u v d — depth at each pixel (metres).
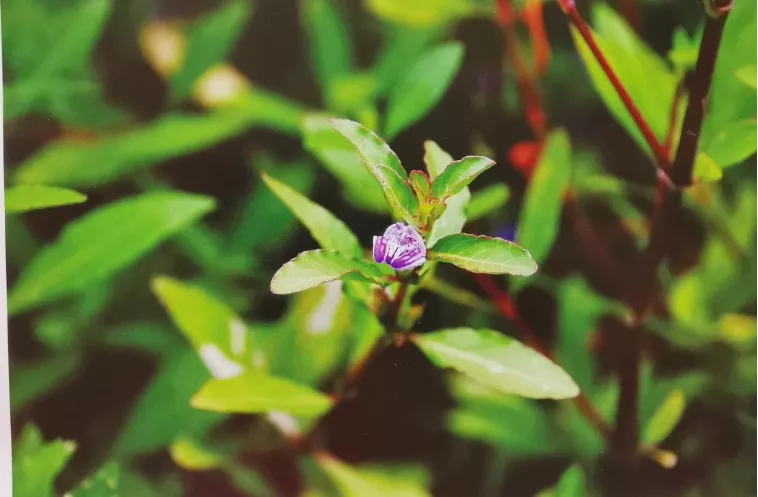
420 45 0.40
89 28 0.39
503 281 0.38
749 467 0.38
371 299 0.33
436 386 0.38
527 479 0.38
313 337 0.37
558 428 0.38
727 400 0.39
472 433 0.38
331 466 0.37
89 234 0.36
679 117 0.36
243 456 0.37
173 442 0.37
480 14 0.40
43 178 0.38
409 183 0.32
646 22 0.40
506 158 0.39
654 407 0.38
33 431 0.38
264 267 0.39
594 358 0.39
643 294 0.36
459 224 0.33
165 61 0.40
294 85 0.40
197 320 0.37
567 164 0.37
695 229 0.39
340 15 0.41
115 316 0.39
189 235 0.39
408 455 0.38
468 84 0.39
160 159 0.39
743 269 0.39
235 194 0.40
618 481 0.38
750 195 0.39
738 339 0.38
